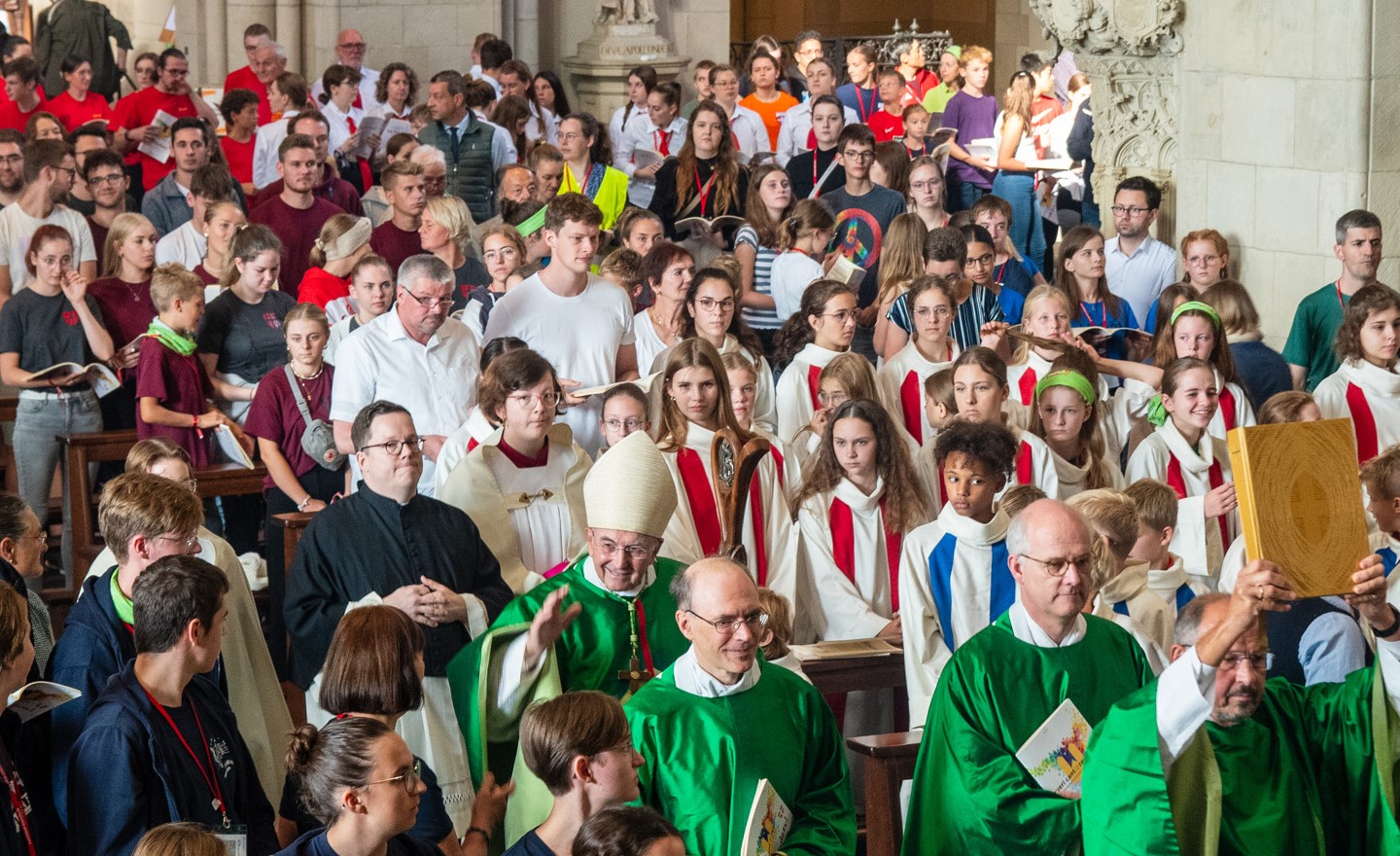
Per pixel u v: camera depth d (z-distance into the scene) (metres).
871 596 7.39
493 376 6.78
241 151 15.51
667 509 5.87
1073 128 16.48
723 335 8.93
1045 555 5.36
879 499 7.42
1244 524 4.50
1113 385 10.15
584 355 8.73
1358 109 11.43
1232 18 12.19
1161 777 4.76
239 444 9.05
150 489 5.70
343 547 6.28
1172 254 11.83
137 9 23.64
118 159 11.95
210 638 5.16
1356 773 5.17
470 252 11.02
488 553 6.53
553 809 4.78
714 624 5.16
